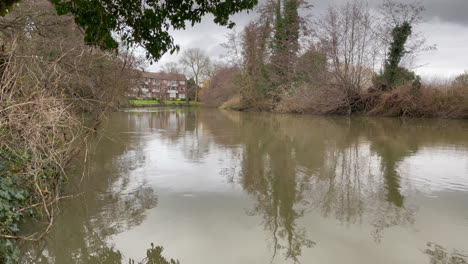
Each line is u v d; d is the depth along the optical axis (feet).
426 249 10.04
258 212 13.08
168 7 15.43
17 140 10.52
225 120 63.00
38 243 10.36
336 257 9.58
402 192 15.74
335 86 73.31
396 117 68.64
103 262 9.37
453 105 63.05
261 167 20.76
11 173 10.27
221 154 25.22
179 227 11.65
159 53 16.44
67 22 26.91
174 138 34.19
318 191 15.87
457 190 16.02
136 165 20.83
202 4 15.44
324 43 70.28
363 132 40.96
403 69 67.82
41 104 10.36
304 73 79.05
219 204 13.97
